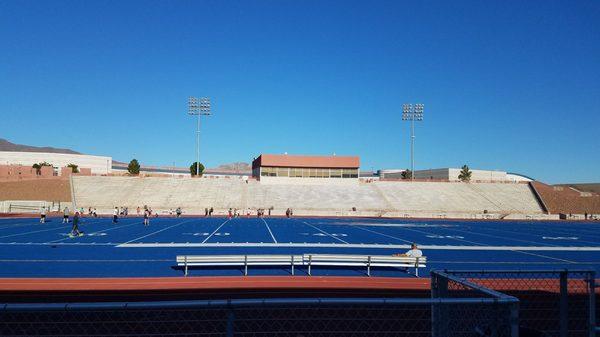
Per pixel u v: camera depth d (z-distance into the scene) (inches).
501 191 3137.3
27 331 345.4
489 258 848.3
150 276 599.5
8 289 511.8
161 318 372.5
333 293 523.8
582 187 4736.7
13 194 2534.5
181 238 1127.6
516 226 1870.1
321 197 2832.2
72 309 156.2
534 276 573.9
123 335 335.9
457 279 195.9
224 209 2509.8
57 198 2544.3
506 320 178.5
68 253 821.9
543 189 3216.0
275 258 636.1
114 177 2960.1
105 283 547.2
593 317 215.2
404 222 2009.1
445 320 202.5
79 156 5462.6
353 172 3134.8
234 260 626.5
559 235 1425.9
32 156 5147.6
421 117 3198.8
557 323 371.2
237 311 382.6
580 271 219.6
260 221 1893.5
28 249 872.9
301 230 1440.7
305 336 339.6
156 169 6678.2
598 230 1685.5
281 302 166.7
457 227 1739.7
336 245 1018.1
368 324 361.4
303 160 3125.0
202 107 3083.2
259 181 3088.1
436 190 3075.8
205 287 535.8
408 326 359.3
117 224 1604.3
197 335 339.0
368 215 2471.7
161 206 2568.9
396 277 622.2
